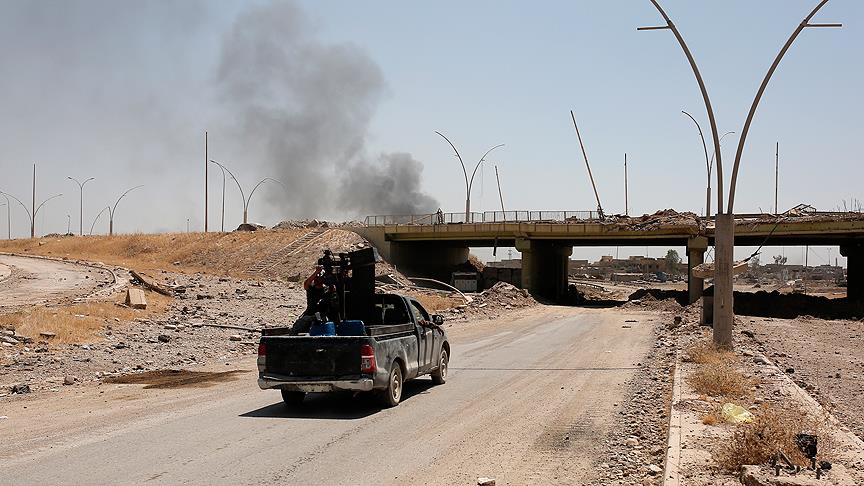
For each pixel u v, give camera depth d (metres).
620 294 88.44
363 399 13.57
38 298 34.59
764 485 6.85
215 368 18.88
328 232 78.62
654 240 64.62
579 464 8.62
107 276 48.34
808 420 9.91
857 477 7.17
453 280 68.00
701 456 8.29
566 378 16.50
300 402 12.93
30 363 18.52
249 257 75.94
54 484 7.75
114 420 11.55
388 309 14.44
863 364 21.27
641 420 11.30
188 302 37.66
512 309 47.94
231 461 8.78
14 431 10.64
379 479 7.97
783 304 52.34
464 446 9.60
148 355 21.27
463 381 16.08
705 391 13.17
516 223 64.12
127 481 7.87
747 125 21.64
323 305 13.53
